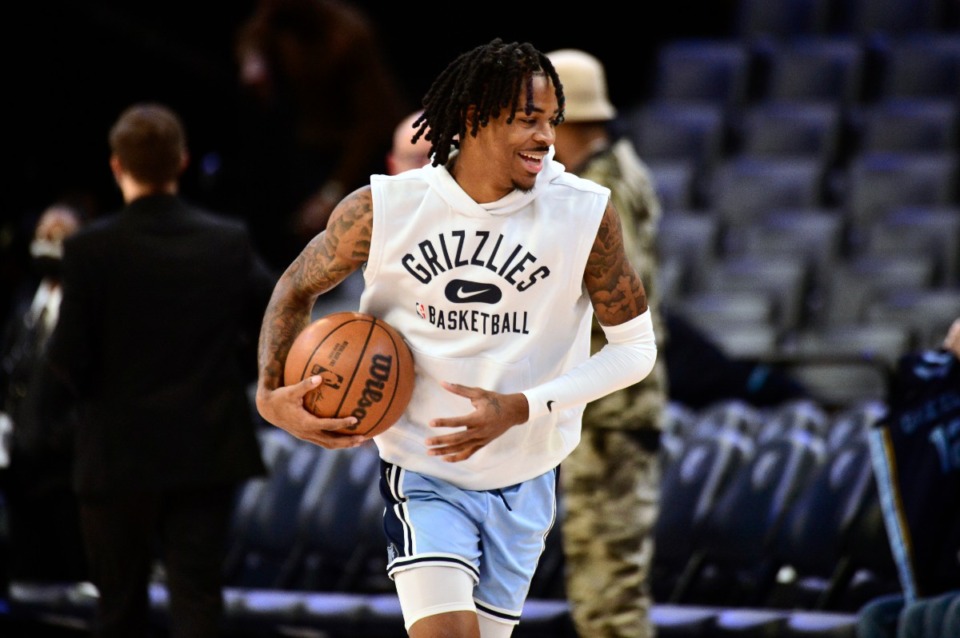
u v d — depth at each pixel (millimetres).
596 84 11219
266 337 8023
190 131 26266
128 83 25500
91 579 11445
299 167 24172
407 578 7723
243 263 11250
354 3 29859
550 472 8211
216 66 26438
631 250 10852
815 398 19688
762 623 11531
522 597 8250
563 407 7578
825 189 26641
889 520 10594
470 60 7371
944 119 26516
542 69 7395
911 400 10750
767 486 12547
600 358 7824
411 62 30297
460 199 7484
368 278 7801
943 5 29453
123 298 10883
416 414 7887
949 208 24984
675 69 29688
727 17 31953
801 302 23562
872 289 23031
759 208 26031
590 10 31141
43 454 13344
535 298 7637
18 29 23797
